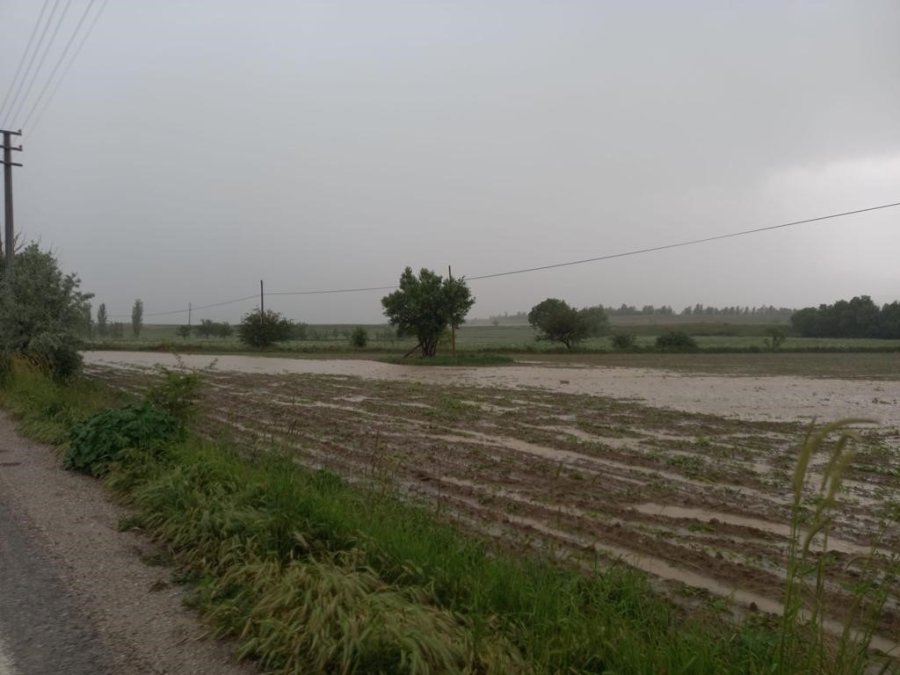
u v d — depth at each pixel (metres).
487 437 15.49
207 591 5.77
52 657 4.80
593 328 109.88
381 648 4.58
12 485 9.76
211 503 7.52
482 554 6.55
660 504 9.73
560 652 4.63
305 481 8.41
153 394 12.54
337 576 5.49
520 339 121.00
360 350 70.19
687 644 4.64
